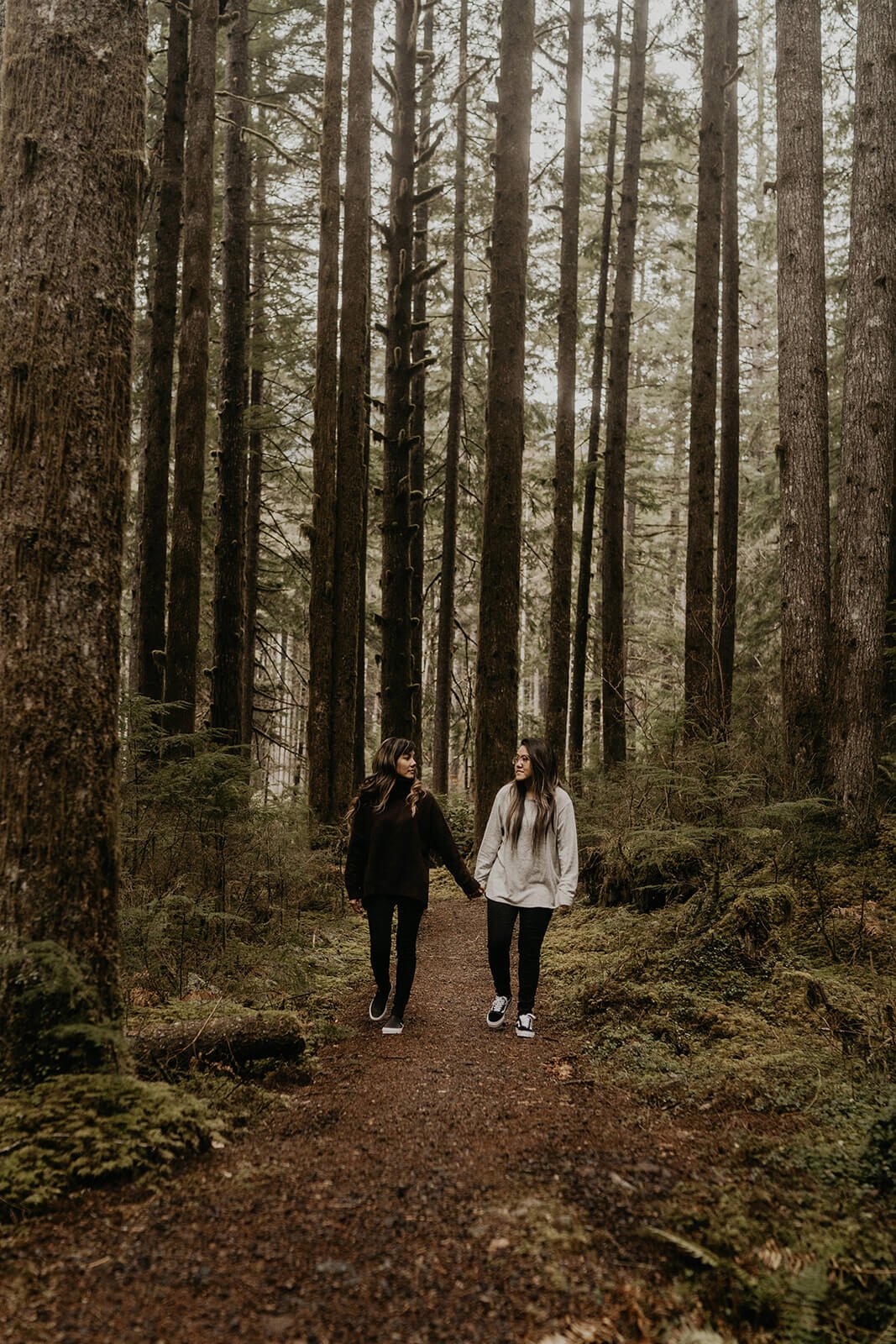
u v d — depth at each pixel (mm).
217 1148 3457
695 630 12438
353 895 5625
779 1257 2770
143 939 5438
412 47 13867
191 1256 2656
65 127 3904
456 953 7781
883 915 6219
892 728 9312
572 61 15344
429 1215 2949
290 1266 2617
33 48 3941
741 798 8117
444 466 19875
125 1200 2980
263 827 8227
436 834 5625
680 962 5957
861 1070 4145
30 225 3852
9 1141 3129
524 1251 2715
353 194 12297
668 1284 2607
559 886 5375
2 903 3586
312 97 17641
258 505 18078
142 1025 4449
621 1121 3898
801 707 8391
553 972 6734
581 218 19469
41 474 3758
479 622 10438
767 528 16422
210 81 10953
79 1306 2377
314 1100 4137
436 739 18375
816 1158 3371
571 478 15297
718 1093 4129
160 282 11094
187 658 10383
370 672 30734
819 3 8961
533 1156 3467
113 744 3908
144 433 12250
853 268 8445
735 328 14766
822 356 8805
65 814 3693
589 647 20625
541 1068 4676
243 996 5672
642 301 25109
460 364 18500
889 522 8195
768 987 5449
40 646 3705
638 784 9789
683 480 23672
